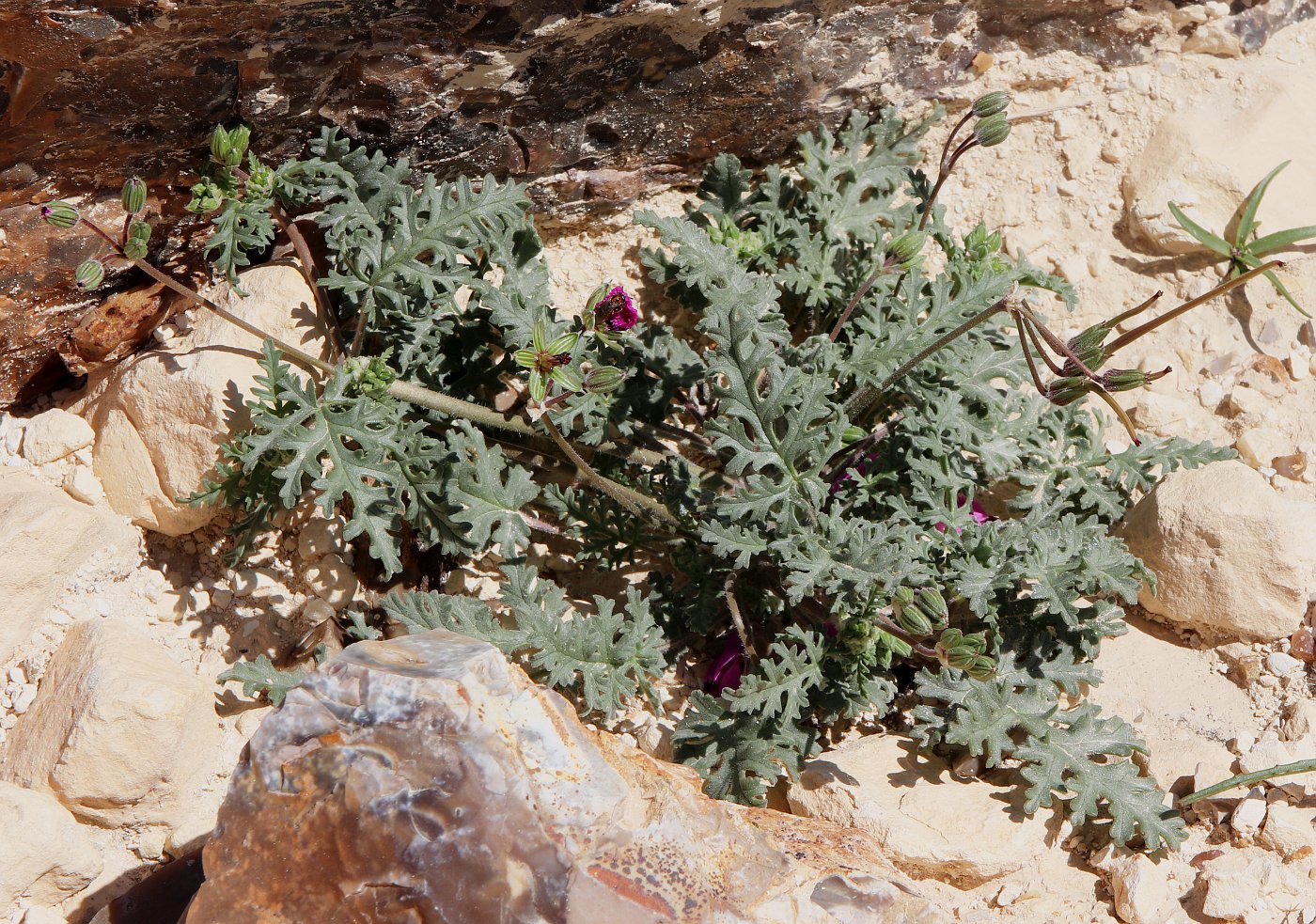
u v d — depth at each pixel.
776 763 0.81
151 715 0.79
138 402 0.84
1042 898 0.79
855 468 0.87
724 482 0.87
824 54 0.91
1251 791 0.80
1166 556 0.85
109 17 0.78
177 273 0.87
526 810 0.73
